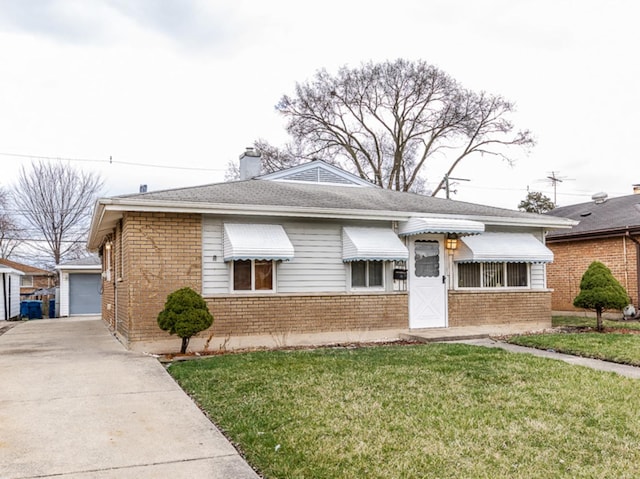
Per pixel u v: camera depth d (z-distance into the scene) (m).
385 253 12.73
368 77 33.44
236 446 5.14
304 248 12.87
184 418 6.04
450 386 7.50
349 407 6.39
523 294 15.14
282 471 4.46
